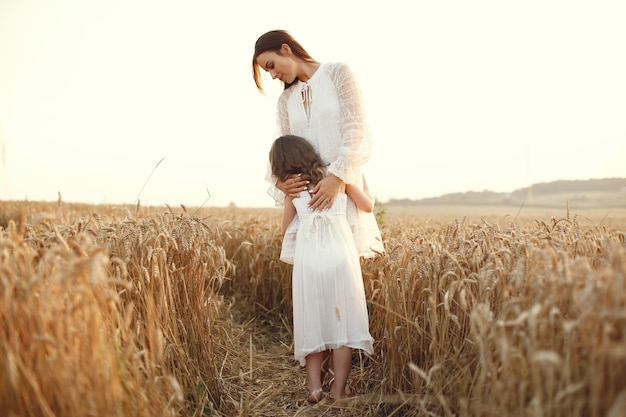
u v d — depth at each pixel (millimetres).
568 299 1938
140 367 2363
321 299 2871
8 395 1756
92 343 1874
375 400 2938
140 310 2729
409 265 2785
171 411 2283
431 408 2498
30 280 1772
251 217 7117
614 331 1677
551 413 1720
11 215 8695
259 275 5129
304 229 3010
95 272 1815
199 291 3055
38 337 1713
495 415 1927
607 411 1584
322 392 2941
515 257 2471
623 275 1650
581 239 2635
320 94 3096
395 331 2779
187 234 3041
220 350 3672
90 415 1804
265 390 3184
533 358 1646
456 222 3135
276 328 4805
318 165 3004
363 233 3168
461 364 2410
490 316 2066
